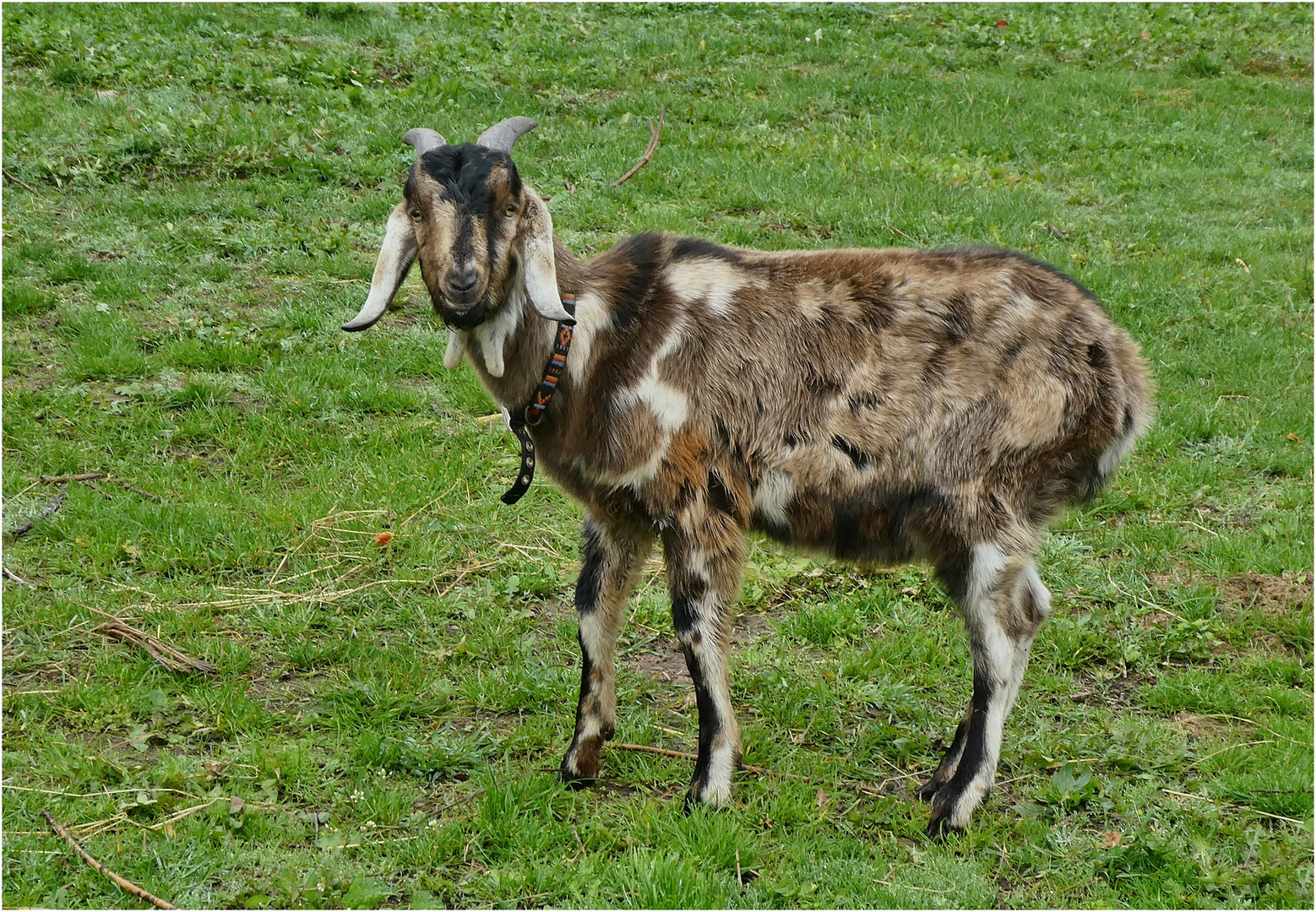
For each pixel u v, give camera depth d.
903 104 14.80
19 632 5.43
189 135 11.35
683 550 4.58
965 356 4.61
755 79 15.08
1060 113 15.12
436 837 4.36
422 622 5.79
